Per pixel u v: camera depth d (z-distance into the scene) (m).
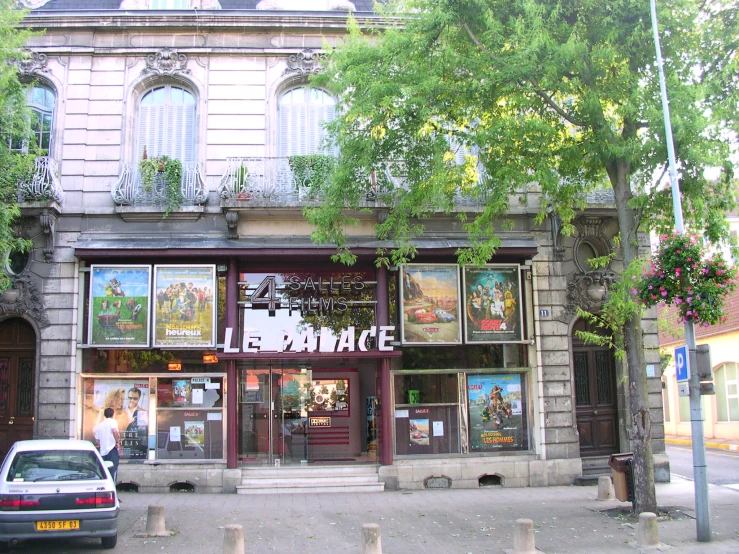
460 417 15.35
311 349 15.05
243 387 15.39
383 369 15.15
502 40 11.55
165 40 16.06
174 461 14.59
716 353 27.22
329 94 16.39
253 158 15.30
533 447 15.43
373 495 14.02
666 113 10.62
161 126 16.00
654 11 10.88
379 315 15.25
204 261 15.06
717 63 11.96
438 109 11.87
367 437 15.45
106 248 14.52
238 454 15.04
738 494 13.81
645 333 16.00
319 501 13.33
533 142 11.30
